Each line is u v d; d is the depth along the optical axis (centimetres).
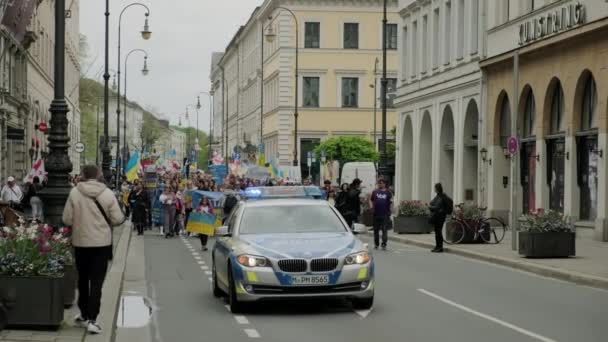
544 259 2558
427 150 5500
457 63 4794
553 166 3762
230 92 15025
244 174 6319
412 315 1529
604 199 3244
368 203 4459
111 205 1251
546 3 3775
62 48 1781
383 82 4434
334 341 1277
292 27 9094
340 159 8019
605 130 3244
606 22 3138
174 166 7994
